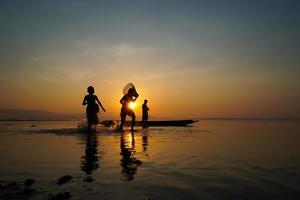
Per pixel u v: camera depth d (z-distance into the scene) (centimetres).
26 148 976
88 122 1684
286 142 1241
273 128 2544
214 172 620
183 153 884
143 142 1175
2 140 1230
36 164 697
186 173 609
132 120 1769
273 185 518
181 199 439
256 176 587
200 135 1570
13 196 442
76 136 1424
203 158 795
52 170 631
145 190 482
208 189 491
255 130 2192
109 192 469
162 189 488
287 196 457
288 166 691
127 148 985
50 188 489
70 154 849
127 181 539
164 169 646
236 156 836
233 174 603
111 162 726
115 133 1609
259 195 461
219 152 916
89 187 496
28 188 485
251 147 1055
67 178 546
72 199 433
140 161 741
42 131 1727
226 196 455
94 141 1197
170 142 1184
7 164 696
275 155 863
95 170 632
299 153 906
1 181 539
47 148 978
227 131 2005
